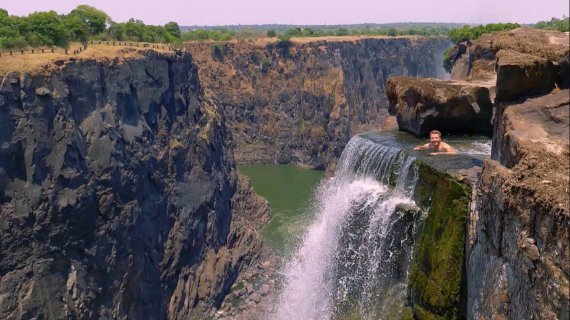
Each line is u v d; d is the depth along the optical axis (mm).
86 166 63500
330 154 154250
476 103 35625
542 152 18406
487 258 20500
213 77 171125
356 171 38156
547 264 15805
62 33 77500
